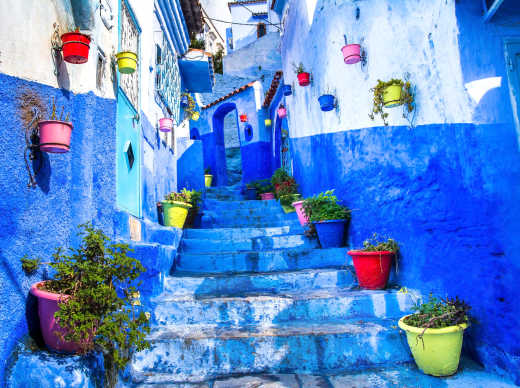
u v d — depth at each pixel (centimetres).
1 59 262
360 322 374
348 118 525
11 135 267
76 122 350
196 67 916
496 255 311
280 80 1055
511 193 316
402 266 418
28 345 264
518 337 290
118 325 248
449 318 310
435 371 306
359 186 499
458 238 347
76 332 242
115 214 414
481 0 349
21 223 271
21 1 282
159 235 525
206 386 304
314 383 305
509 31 346
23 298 268
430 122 385
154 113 633
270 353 336
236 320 385
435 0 381
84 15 354
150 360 333
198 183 942
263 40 1759
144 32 584
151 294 410
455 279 347
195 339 337
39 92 299
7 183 260
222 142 1548
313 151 705
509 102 335
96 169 380
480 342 321
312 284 462
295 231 662
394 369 327
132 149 494
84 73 359
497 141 328
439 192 371
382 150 449
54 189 315
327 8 580
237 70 1816
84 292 247
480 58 343
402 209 417
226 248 588
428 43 389
